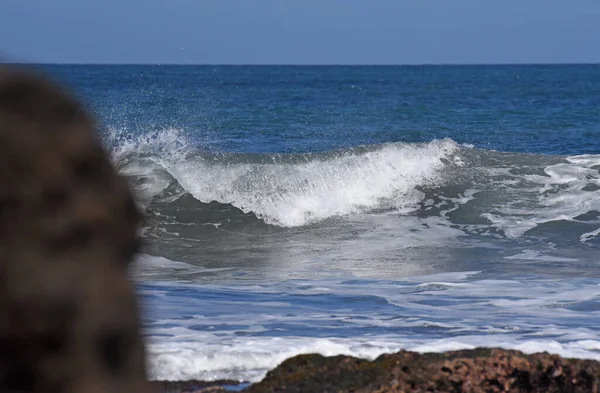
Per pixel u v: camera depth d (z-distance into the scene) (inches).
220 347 734.5
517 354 548.1
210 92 6471.5
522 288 1142.3
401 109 4975.4
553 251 1531.7
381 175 2018.9
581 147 3302.2
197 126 3307.1
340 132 3489.2
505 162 2137.1
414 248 1582.2
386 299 1051.3
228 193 1908.2
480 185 2033.7
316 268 1390.3
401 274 1310.3
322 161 2039.9
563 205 1931.6
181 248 1622.8
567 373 541.0
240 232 1780.3
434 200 1969.7
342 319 905.5
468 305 1011.9
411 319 911.7
